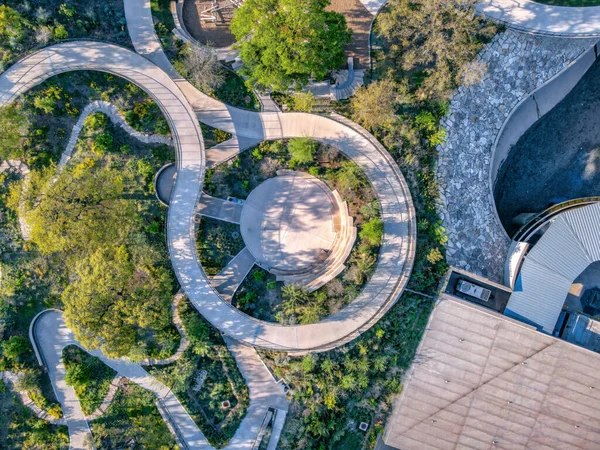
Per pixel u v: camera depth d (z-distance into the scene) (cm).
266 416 4388
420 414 4206
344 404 4375
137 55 4222
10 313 4238
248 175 4425
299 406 4350
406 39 4272
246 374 4416
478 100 4522
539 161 5006
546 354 4119
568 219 4322
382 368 4319
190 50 4081
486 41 4409
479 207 4597
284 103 4356
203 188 4338
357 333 4350
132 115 4225
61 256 4225
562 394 4147
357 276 4322
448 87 4356
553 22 4406
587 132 5038
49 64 4150
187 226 4316
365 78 4375
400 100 4300
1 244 4222
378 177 4391
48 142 4191
